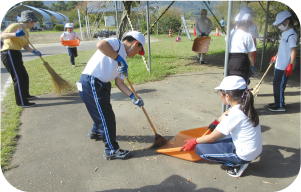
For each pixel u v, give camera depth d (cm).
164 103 456
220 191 222
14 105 444
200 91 526
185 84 581
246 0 750
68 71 777
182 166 262
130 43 254
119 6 1557
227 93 220
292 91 505
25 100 438
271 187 226
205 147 249
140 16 2153
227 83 218
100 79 249
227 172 248
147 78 621
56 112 417
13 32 393
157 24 2653
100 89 250
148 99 480
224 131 219
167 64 824
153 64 812
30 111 422
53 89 555
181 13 2927
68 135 334
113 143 271
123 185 232
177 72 708
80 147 303
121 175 248
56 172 252
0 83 626
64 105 452
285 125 351
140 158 278
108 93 260
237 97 217
